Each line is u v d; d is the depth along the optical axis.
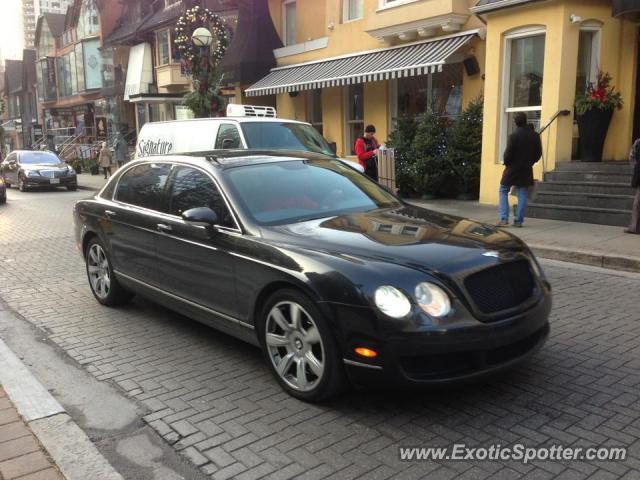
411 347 3.27
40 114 56.94
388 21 14.91
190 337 5.19
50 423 3.59
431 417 3.55
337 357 3.52
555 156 11.11
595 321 5.28
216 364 4.55
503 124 12.23
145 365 4.58
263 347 4.06
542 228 9.56
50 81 48.34
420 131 13.83
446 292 3.37
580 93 11.05
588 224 9.79
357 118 17.78
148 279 5.26
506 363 3.53
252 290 4.03
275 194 4.56
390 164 12.03
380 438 3.33
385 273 3.40
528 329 3.59
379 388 3.41
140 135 12.51
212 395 3.99
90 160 31.72
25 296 6.76
